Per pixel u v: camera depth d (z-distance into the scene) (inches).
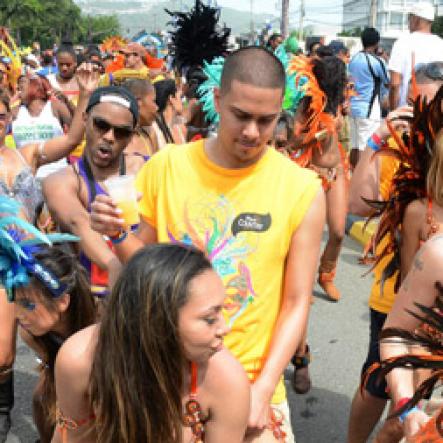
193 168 95.1
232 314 92.5
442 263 83.9
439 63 130.2
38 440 147.3
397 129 118.5
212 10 261.3
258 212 92.5
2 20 3545.8
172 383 69.3
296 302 93.8
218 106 92.0
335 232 209.2
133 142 185.3
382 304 121.7
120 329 68.1
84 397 77.2
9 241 88.9
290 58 170.9
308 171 94.2
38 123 243.1
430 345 83.1
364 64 349.7
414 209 106.3
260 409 86.7
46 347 101.7
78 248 120.6
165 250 68.5
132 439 71.6
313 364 183.3
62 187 124.0
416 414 86.8
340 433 151.8
